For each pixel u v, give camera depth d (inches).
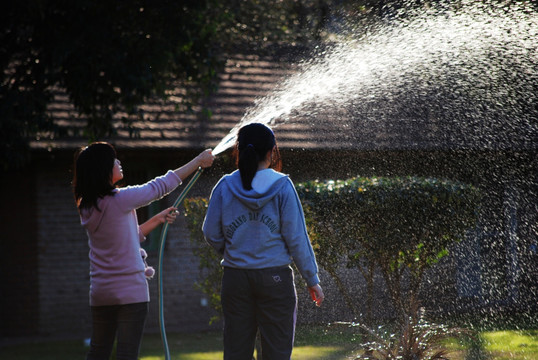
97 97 749.3
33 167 1018.7
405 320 511.5
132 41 724.7
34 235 1015.6
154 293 1041.5
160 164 1040.8
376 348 490.0
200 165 398.0
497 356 579.2
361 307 704.4
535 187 971.3
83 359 763.4
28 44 716.7
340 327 681.6
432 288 812.0
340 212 577.9
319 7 1370.6
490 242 875.4
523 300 860.6
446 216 597.0
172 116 1058.1
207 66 802.8
